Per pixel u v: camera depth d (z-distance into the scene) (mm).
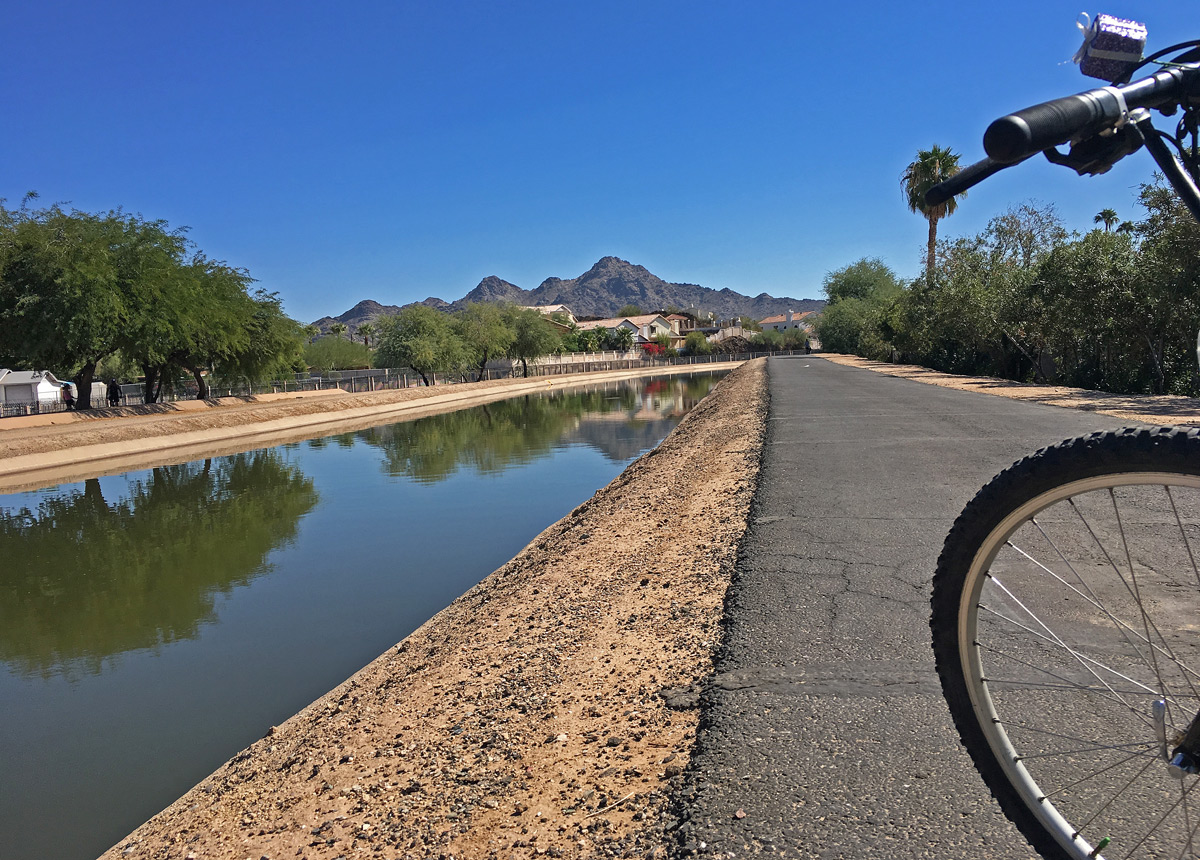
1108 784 2430
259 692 7504
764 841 2480
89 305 32781
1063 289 25109
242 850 3510
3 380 43188
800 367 55875
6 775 6074
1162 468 1509
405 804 3340
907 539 6203
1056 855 1828
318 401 49344
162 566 13539
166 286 37125
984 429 13164
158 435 33531
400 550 13391
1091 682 2982
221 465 27594
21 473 26297
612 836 2686
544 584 7059
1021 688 3076
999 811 2543
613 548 7840
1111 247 23844
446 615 8430
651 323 153000
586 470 22188
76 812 5418
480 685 4715
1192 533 4707
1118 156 1373
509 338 86750
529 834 2830
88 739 6676
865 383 31078
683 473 12383
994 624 3627
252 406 45219
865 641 4133
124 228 37094
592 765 3273
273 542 14805
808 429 14570
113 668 8570
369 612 9891
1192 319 20828
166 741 6559
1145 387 23453
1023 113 1167
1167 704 1813
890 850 2379
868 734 3135
